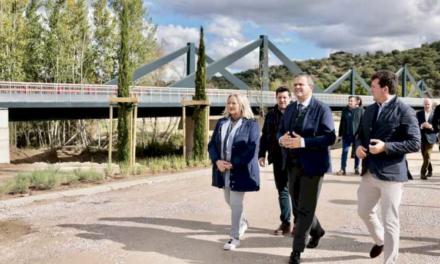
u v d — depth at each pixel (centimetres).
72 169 1351
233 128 516
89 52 4362
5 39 3553
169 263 476
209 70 4653
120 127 1655
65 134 4462
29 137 4403
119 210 766
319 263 466
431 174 1144
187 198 877
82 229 630
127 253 513
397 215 425
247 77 5281
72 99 2994
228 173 518
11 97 2731
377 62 17750
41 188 1021
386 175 418
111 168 1304
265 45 5100
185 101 1764
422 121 1077
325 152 463
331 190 938
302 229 459
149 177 1235
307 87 470
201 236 584
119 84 1739
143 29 4644
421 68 16275
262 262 474
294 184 475
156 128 4519
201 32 1839
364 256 488
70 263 482
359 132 451
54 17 4047
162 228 629
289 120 479
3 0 3538
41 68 4112
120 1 4375
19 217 718
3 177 1434
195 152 1800
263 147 602
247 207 770
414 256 483
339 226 629
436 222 641
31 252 525
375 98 435
